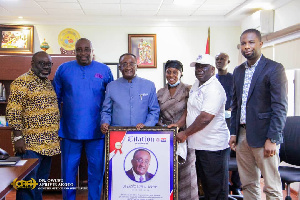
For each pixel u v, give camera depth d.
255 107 2.21
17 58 4.00
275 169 2.20
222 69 3.90
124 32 6.00
